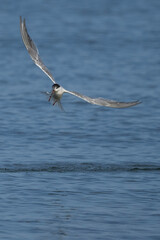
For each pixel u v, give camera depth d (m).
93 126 19.08
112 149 16.45
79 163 15.02
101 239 10.27
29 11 47.66
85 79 26.72
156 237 10.38
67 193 12.58
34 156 15.55
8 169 14.34
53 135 17.83
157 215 11.31
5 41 35.78
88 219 11.16
